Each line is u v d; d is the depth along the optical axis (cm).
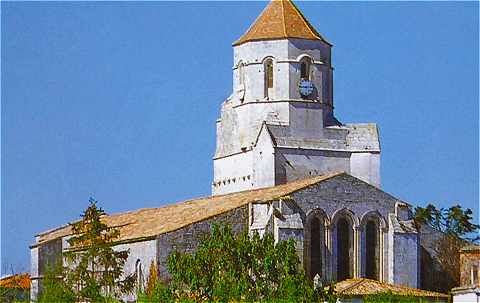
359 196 19225
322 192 19000
